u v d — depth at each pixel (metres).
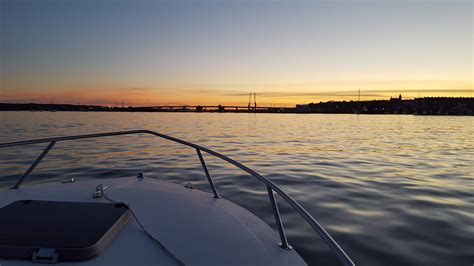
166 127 29.95
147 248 1.81
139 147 13.58
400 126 42.44
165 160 9.88
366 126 41.19
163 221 2.22
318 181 6.79
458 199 5.32
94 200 2.67
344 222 4.08
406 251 3.20
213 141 16.98
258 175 2.16
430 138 21.81
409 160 10.73
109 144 14.69
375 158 11.14
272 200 2.10
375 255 3.11
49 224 1.80
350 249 3.25
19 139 15.49
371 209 4.68
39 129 23.25
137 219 2.19
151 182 3.38
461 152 13.41
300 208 1.75
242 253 1.86
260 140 17.97
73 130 22.44
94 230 1.78
